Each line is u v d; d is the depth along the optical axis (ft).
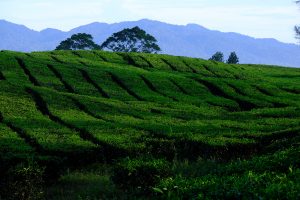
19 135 83.35
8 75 151.12
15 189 56.18
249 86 175.42
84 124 94.32
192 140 80.33
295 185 29.60
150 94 151.23
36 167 57.98
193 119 113.91
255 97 158.61
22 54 196.95
